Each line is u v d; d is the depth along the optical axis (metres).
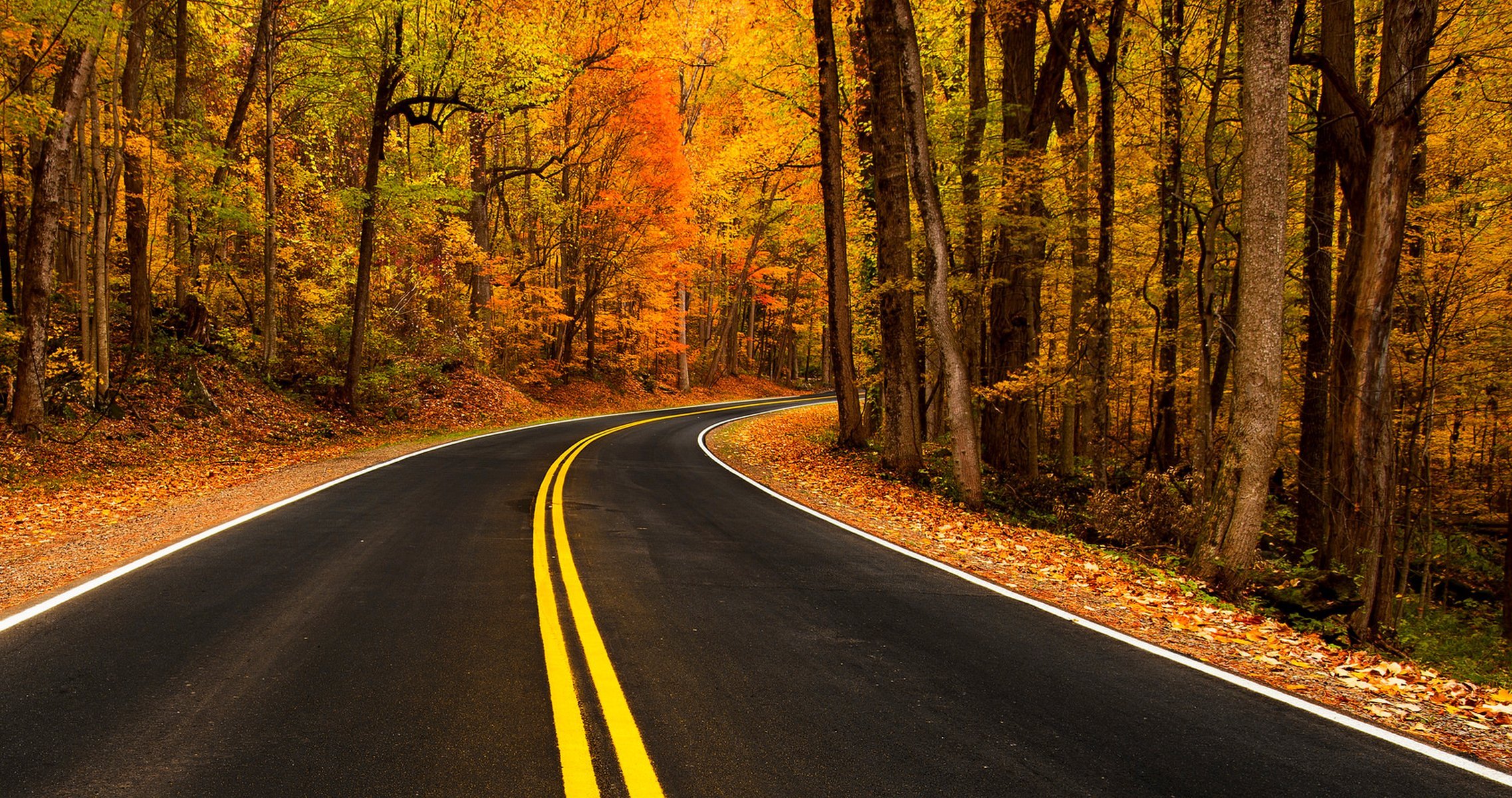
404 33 17.08
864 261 18.28
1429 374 12.46
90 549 6.30
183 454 12.98
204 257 19.58
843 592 5.53
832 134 13.98
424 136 25.45
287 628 4.20
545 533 7.03
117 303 17.30
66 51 11.93
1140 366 17.20
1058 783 2.80
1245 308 7.66
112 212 14.94
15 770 2.61
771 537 7.50
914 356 12.98
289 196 21.22
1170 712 3.57
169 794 2.48
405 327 24.70
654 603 4.93
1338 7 10.41
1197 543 8.09
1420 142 11.59
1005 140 14.14
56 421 12.09
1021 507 12.48
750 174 19.19
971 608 5.30
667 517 8.33
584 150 26.30
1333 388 9.98
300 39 17.22
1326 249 10.29
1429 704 4.10
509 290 26.30
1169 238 13.59
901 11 11.12
